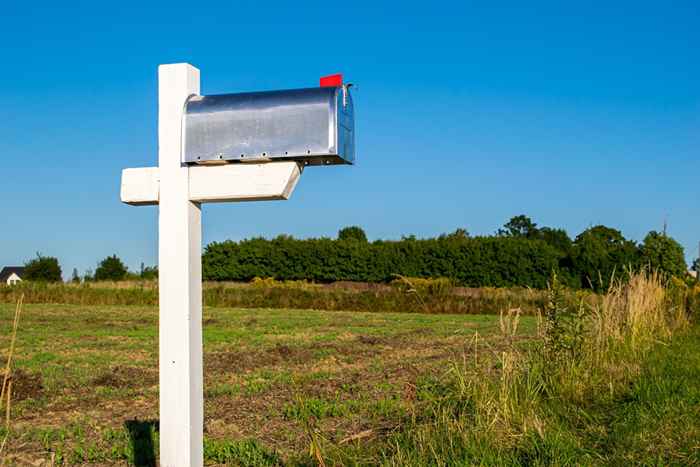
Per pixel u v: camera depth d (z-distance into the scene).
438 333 22.03
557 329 10.13
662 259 32.78
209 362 14.81
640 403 8.02
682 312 17.86
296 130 3.71
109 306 37.72
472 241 50.06
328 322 27.08
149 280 52.12
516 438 6.42
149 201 3.99
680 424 7.05
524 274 47.59
